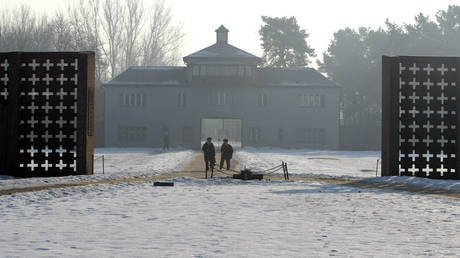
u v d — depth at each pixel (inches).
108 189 682.2
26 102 857.5
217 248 323.6
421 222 429.7
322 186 749.3
